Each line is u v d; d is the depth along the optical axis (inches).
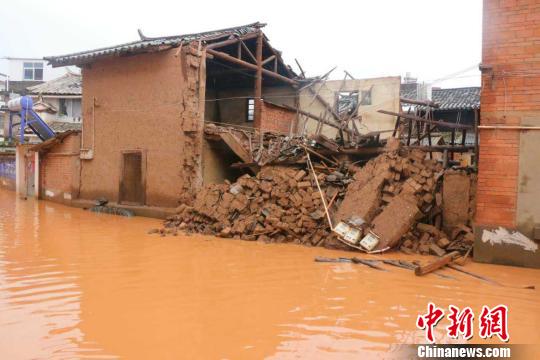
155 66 619.8
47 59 715.4
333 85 789.9
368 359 178.2
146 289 269.7
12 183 1037.8
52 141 768.9
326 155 559.8
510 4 337.7
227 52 730.2
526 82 334.3
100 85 690.8
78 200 729.0
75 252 372.5
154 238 443.2
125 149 657.0
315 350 186.1
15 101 924.0
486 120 346.6
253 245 413.1
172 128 600.7
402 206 395.2
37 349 183.5
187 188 585.6
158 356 178.5
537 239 331.0
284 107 761.0
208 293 263.3
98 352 181.3
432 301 253.1
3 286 271.1
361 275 308.0
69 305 238.5
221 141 622.8
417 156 463.5
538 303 251.4
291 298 255.6
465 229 390.9
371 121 761.0
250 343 192.2
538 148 332.2
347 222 397.4
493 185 345.1
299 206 449.7
